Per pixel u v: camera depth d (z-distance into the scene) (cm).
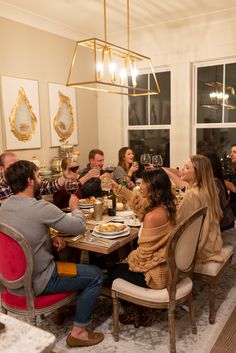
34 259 182
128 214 260
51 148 456
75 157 457
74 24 450
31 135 422
